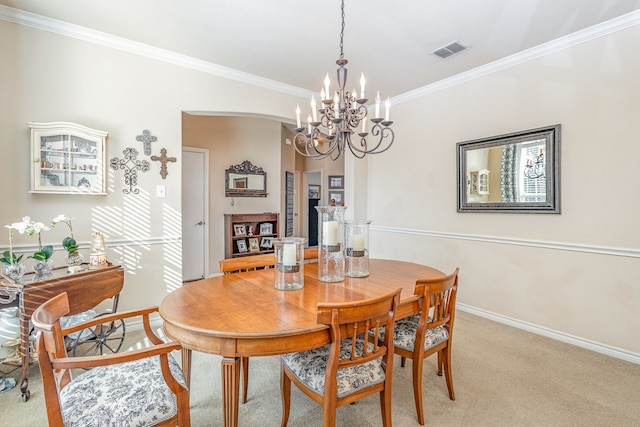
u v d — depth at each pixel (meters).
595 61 2.50
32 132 2.38
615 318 2.42
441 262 3.68
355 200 4.61
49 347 1.09
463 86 3.42
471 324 3.07
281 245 1.76
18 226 2.05
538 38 2.66
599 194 2.49
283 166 6.24
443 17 2.36
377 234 4.54
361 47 2.83
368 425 1.69
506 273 3.09
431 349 1.78
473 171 3.30
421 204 3.91
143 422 1.15
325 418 1.30
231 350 1.22
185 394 1.27
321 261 1.95
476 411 1.80
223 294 1.67
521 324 2.97
